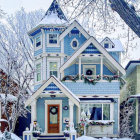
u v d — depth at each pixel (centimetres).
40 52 1848
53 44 1797
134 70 1730
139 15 351
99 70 1702
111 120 1545
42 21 1788
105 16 569
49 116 1525
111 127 1546
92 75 1636
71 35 1808
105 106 1577
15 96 2103
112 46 2083
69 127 1409
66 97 1542
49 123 1523
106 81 1591
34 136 1376
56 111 1537
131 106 1652
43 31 1794
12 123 1806
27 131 1362
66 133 1378
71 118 1416
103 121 1535
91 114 1560
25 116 1927
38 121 1521
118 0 347
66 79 1592
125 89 1959
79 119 1506
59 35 1733
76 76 1585
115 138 1506
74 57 1552
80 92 1577
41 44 1831
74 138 1310
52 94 1448
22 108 1978
